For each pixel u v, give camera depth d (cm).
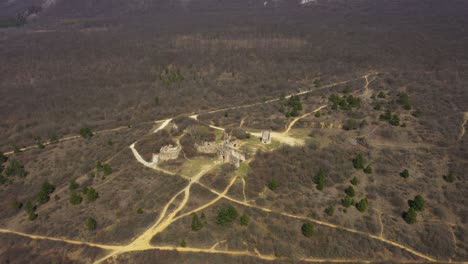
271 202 7419
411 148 9225
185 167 8688
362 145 9356
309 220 6956
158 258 6134
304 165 8269
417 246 6519
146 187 8100
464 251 6406
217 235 6612
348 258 6259
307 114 11675
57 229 7138
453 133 9606
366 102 12356
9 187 9281
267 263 6084
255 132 10169
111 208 7600
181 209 7294
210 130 10738
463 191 7675
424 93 12669
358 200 7519
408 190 7806
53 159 10412
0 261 6438
